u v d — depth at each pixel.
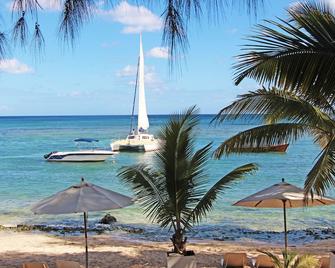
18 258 12.59
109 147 60.03
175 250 9.81
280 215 20.31
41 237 15.87
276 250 13.91
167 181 9.88
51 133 92.44
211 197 9.71
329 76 5.71
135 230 17.39
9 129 114.06
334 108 7.89
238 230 17.48
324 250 13.98
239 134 8.41
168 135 9.80
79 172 38.44
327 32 5.27
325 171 6.21
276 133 8.09
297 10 5.11
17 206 23.30
